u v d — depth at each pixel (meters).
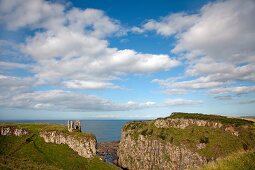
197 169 24.16
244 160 21.56
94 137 194.75
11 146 178.12
